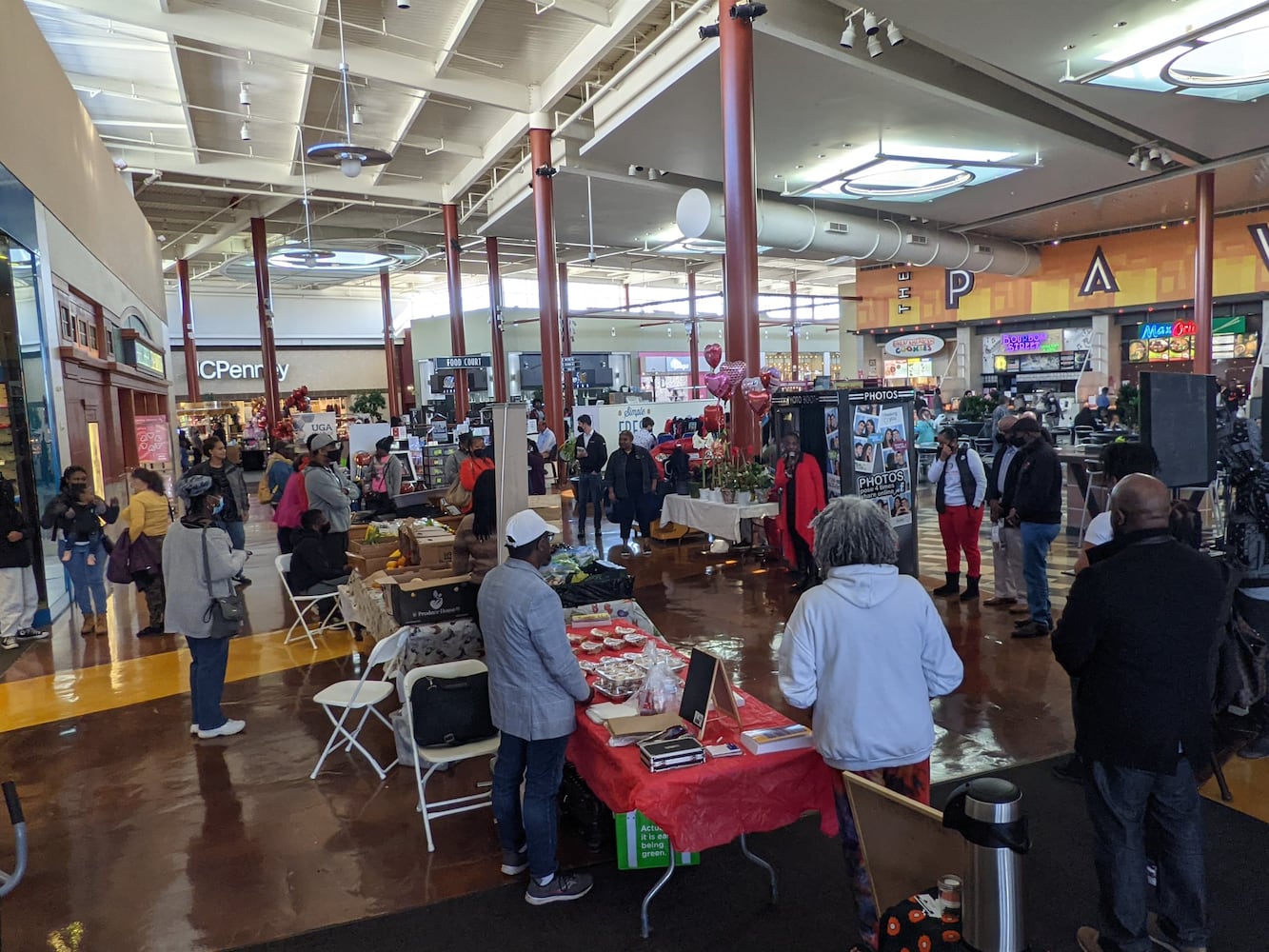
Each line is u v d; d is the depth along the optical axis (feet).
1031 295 79.30
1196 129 43.34
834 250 62.28
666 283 128.06
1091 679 7.43
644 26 42.24
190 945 9.06
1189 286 69.31
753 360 29.37
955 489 21.88
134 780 13.57
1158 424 12.54
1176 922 7.68
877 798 6.83
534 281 129.29
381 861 10.69
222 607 14.93
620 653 12.10
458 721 11.06
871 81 37.70
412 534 17.79
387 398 125.39
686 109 40.60
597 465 34.99
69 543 22.94
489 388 93.04
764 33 32.32
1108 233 73.67
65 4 34.63
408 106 51.88
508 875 10.14
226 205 74.28
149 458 55.21
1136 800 7.32
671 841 8.04
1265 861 9.66
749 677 17.26
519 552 9.43
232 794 12.87
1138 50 32.91
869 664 7.36
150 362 59.82
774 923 8.94
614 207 65.98
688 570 27.99
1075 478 28.53
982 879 5.44
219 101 49.62
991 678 16.19
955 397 84.17
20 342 25.89
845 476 22.16
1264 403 12.64
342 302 121.49
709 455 32.35
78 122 37.88
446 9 39.19
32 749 15.12
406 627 13.23
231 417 100.48
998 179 53.83
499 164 67.05
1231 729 12.61
